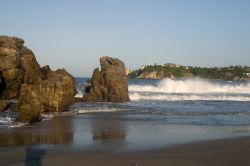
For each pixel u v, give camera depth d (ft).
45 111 97.55
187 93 186.50
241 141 57.06
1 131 65.62
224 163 43.16
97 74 138.82
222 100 153.07
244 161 44.11
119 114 97.25
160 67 478.59
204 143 55.31
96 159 44.88
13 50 127.54
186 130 69.92
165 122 82.02
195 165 42.27
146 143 55.52
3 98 123.44
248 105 130.21
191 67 474.08
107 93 136.36
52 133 64.54
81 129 70.03
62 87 102.83
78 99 134.10
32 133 64.13
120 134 64.44
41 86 98.07
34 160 44.29
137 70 504.84
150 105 125.59
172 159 45.06
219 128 73.00
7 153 47.83
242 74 441.27
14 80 125.29
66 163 42.93
